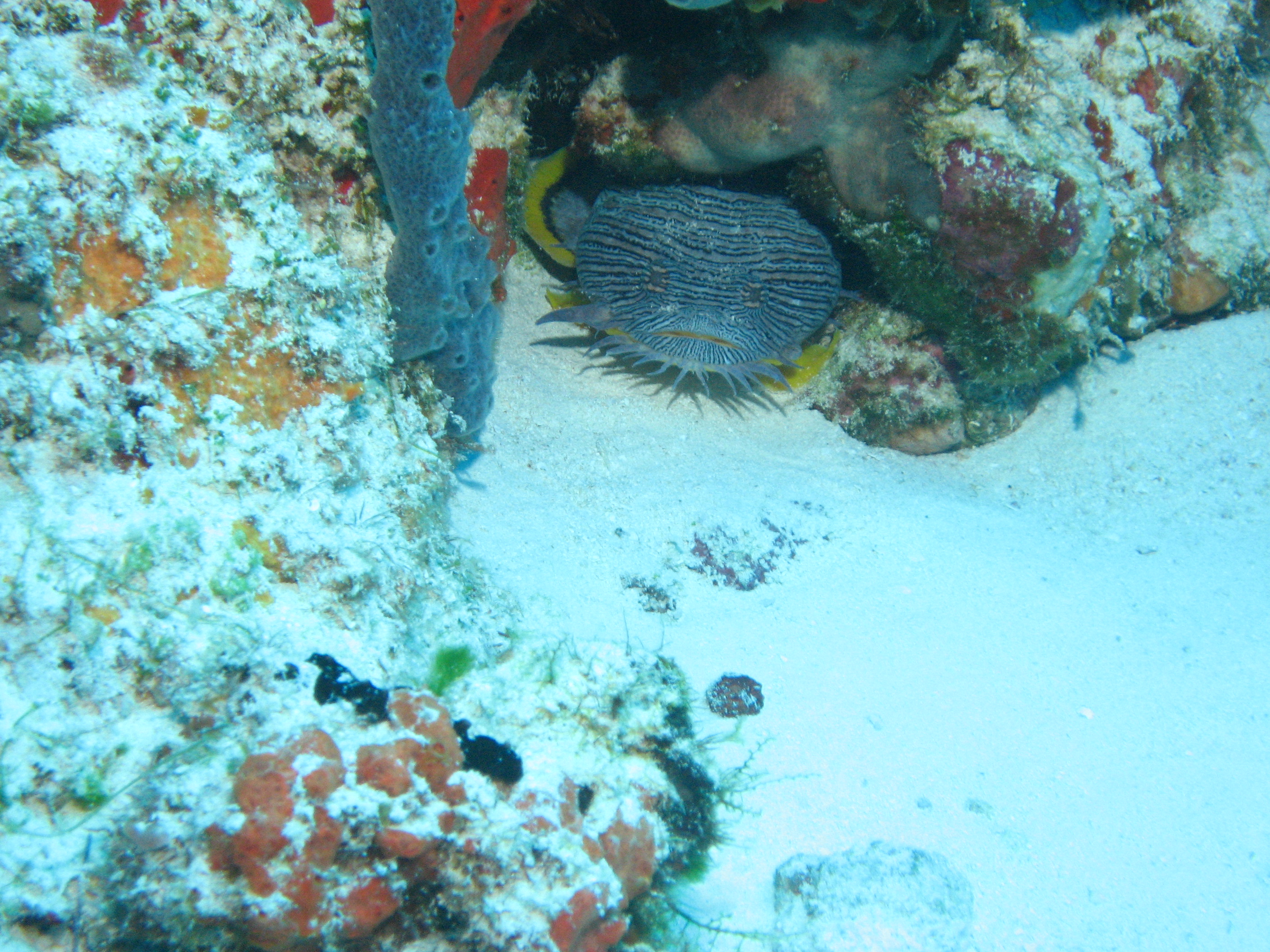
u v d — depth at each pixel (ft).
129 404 0.91
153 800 0.77
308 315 0.98
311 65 1.02
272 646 0.88
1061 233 1.15
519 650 0.99
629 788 0.93
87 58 0.94
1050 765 1.03
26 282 0.90
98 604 0.85
